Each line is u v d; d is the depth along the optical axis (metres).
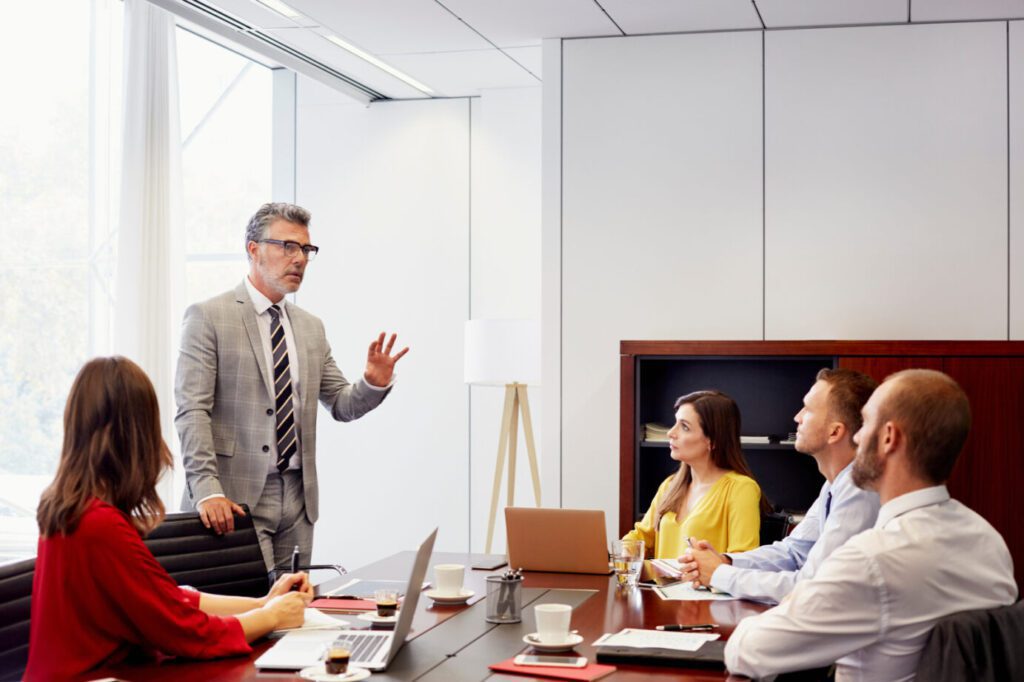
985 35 5.15
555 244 5.52
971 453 4.78
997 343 4.76
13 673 2.75
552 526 3.79
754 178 5.34
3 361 6.68
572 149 5.50
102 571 2.50
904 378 2.36
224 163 7.05
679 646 2.64
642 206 5.44
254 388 4.16
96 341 6.54
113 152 6.54
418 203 6.80
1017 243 5.13
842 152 5.26
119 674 2.48
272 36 5.62
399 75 6.30
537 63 6.05
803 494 5.33
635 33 5.43
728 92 5.36
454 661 2.58
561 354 5.50
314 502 4.28
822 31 5.28
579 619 3.03
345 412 4.41
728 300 5.36
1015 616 2.20
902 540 2.28
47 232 6.69
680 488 4.14
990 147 5.15
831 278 5.27
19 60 6.72
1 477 6.69
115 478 2.58
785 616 2.34
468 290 6.71
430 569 3.85
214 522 3.55
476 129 6.73
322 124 6.94
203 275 7.06
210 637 2.60
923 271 5.20
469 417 6.69
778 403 5.34
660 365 5.44
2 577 2.75
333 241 6.91
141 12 6.09
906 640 2.27
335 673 2.41
